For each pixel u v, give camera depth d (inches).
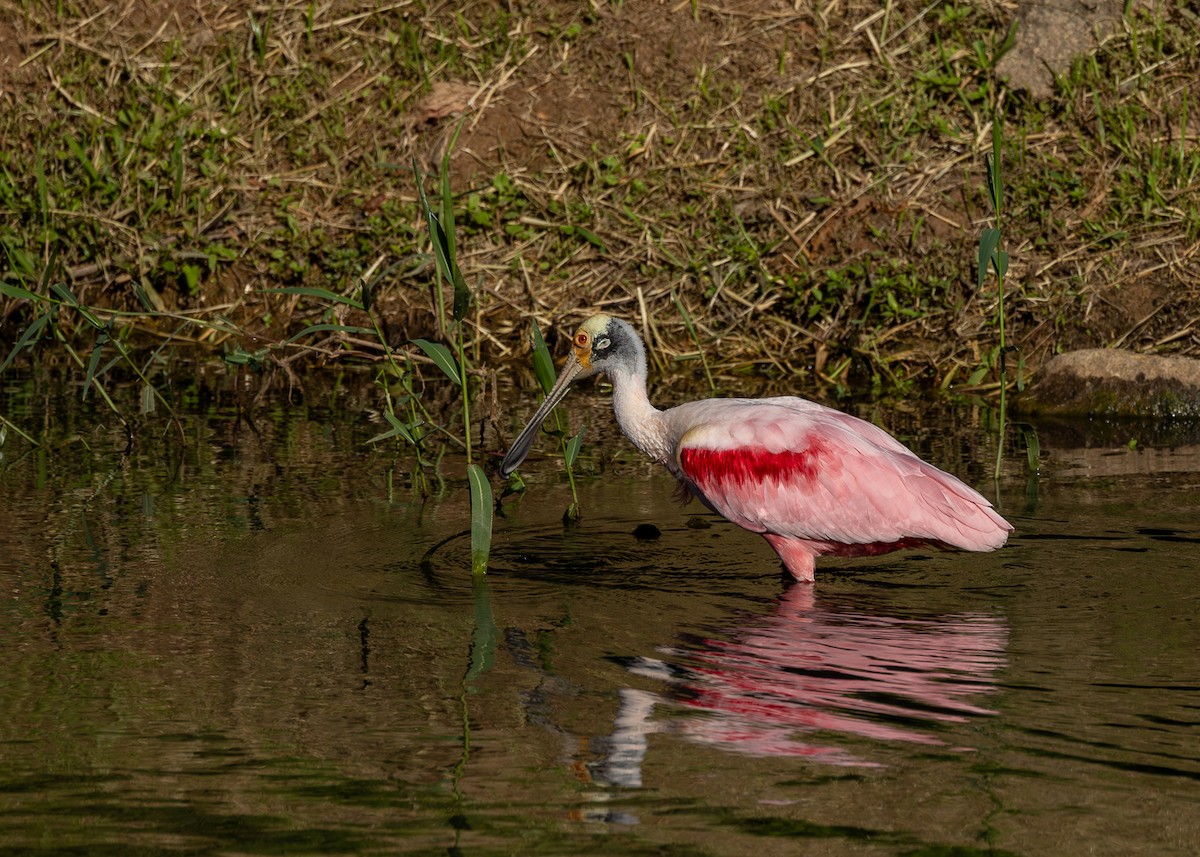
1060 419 610.9
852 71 815.7
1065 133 767.1
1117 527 449.7
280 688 327.0
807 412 442.3
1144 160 746.2
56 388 645.9
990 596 392.5
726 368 689.0
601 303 717.9
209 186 782.5
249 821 263.3
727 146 787.4
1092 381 617.9
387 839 256.4
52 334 653.9
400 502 486.6
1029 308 688.4
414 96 821.9
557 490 513.3
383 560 425.7
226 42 857.5
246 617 375.9
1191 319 666.2
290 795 273.7
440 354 426.3
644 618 378.3
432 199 765.9
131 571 411.5
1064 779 276.8
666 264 733.3
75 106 829.8
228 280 751.7
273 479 513.0
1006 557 424.8
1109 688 322.0
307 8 867.4
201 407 619.8
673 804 269.3
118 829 259.9
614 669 339.9
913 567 427.8
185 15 875.4
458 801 271.3
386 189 781.3
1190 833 255.4
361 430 586.2
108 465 527.2
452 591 399.5
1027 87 784.9
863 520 418.6
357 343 694.5
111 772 283.1
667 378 673.0
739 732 301.6
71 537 442.6
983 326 683.4
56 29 865.5
